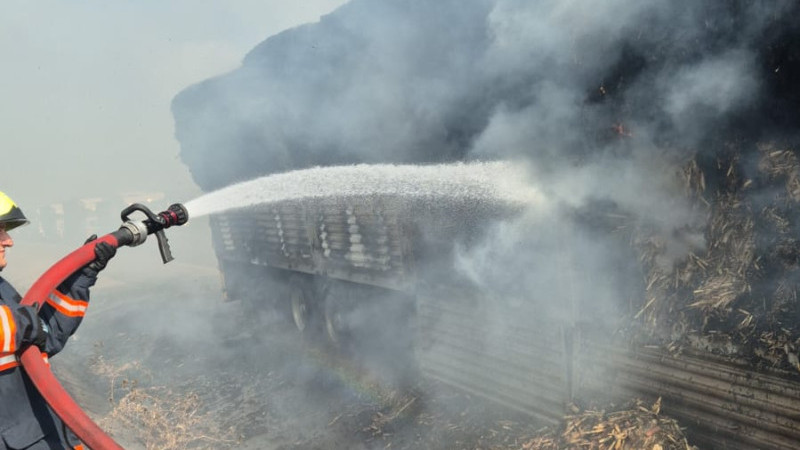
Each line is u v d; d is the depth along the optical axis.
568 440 4.33
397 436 5.44
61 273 2.46
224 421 6.31
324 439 5.61
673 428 3.86
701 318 3.74
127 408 6.68
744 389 3.52
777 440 3.40
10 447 2.41
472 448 4.90
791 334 3.33
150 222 2.73
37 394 2.50
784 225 3.45
